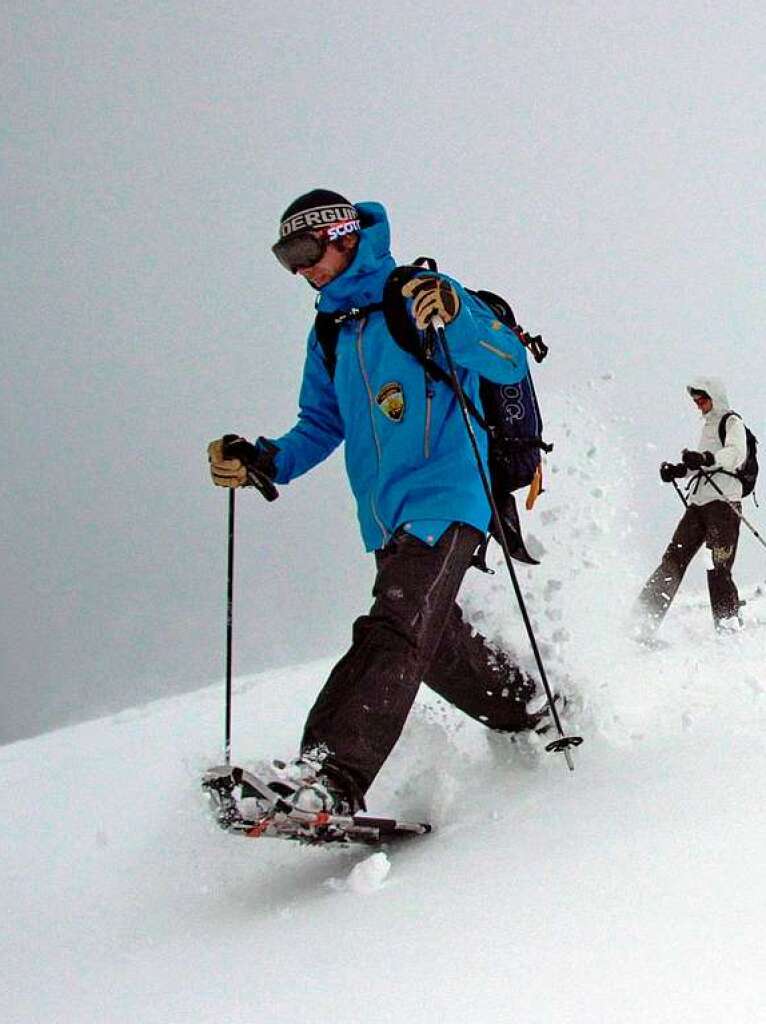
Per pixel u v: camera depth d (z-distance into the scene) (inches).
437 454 128.7
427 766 139.2
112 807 170.9
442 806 128.0
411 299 127.6
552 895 91.0
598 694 140.3
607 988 75.7
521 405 133.1
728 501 265.7
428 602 121.6
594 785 119.6
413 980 83.0
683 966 76.4
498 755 140.6
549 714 137.5
